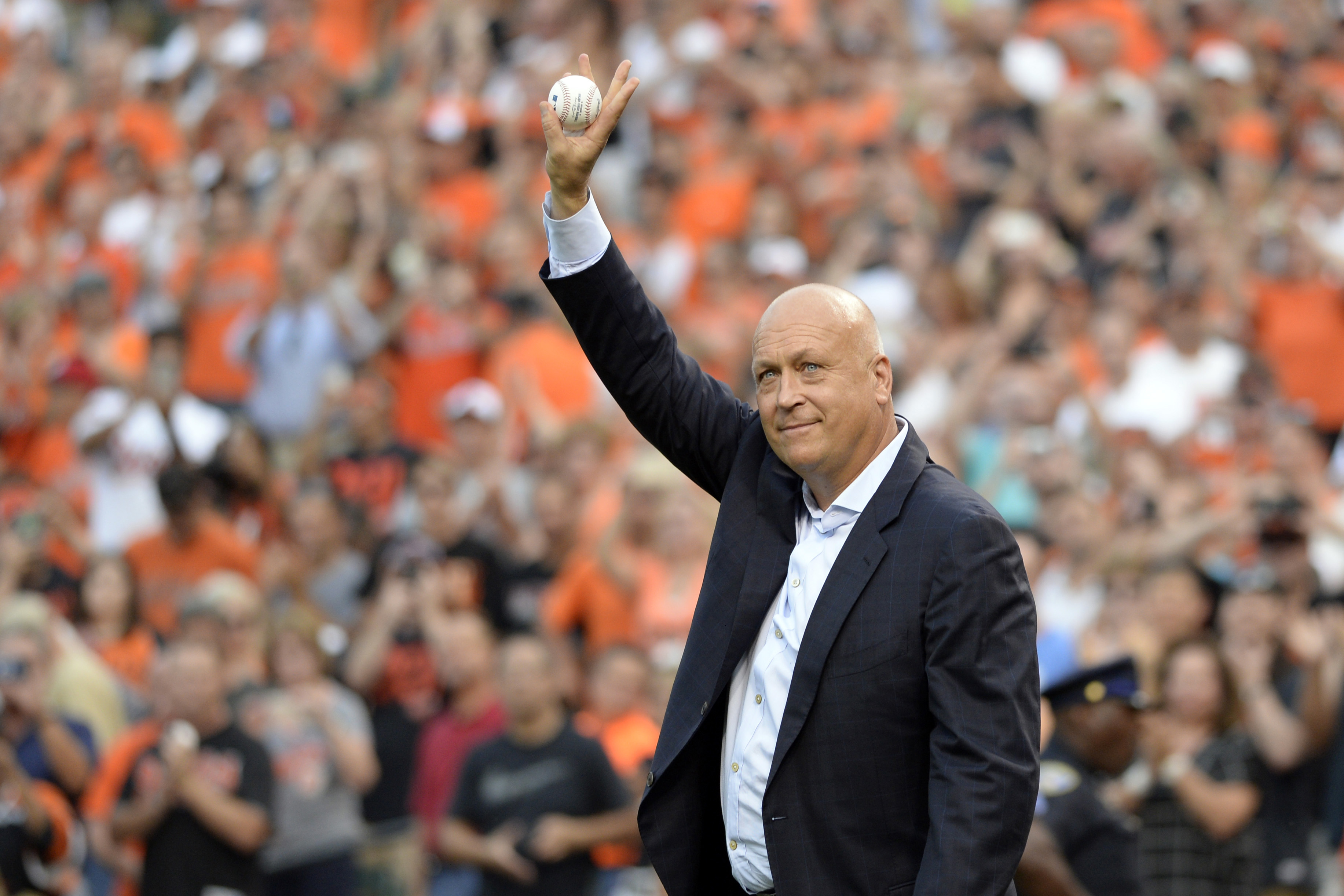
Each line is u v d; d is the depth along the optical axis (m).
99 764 27.03
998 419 31.59
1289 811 22.70
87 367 39.28
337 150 50.94
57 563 32.22
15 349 41.81
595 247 11.73
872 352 11.16
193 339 42.47
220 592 27.41
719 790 11.48
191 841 24.25
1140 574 26.88
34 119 58.16
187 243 47.41
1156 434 33.75
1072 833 17.22
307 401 40.03
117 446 36.16
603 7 54.56
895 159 43.62
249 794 24.61
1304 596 25.86
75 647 27.92
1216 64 47.09
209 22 60.97
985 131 43.78
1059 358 32.44
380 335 40.34
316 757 26.30
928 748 10.77
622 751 25.62
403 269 43.97
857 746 10.73
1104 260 39.06
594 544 30.39
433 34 57.66
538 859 24.12
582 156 11.50
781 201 43.28
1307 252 36.53
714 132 47.00
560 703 25.28
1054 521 28.08
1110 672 18.30
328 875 25.88
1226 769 22.48
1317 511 27.56
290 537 33.34
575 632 29.64
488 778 24.80
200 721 24.84
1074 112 43.47
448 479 31.88
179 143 55.59
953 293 35.88
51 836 23.92
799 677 10.80
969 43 47.88
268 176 49.84
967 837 10.16
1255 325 36.72
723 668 11.20
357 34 62.91
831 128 47.25
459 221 47.38
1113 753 18.22
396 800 28.05
